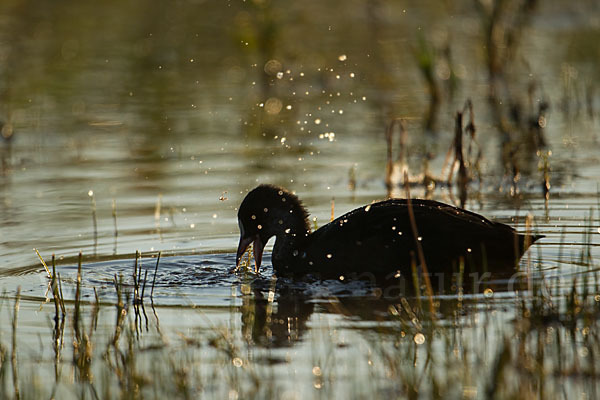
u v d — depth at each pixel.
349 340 8.30
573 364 7.52
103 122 20.48
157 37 31.22
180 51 29.08
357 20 33.81
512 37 24.55
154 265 11.08
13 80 25.27
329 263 10.77
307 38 30.30
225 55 28.52
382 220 10.63
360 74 25.23
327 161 16.88
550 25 32.00
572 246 11.16
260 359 7.91
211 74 25.91
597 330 8.14
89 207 13.96
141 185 15.27
